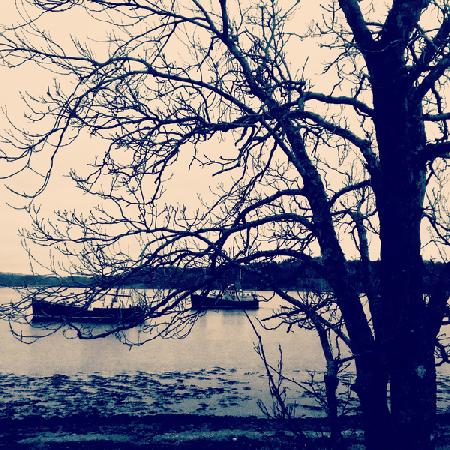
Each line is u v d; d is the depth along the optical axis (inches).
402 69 187.0
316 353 1396.4
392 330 181.3
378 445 177.9
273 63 211.5
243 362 1233.4
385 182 190.5
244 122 213.5
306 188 213.3
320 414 663.8
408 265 183.5
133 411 729.0
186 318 219.9
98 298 199.6
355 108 209.9
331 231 206.8
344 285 199.3
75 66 213.3
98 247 209.8
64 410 733.3
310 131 219.3
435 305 177.8
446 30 187.9
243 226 211.9
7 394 851.4
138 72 204.7
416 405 173.5
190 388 912.9
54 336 1699.1
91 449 526.3
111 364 1208.2
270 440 535.8
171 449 522.6
